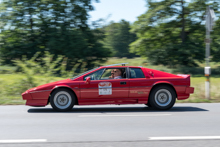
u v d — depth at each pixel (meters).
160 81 8.24
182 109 8.48
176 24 36.16
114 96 8.12
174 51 35.47
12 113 7.76
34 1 33.34
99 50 34.34
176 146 4.40
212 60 36.53
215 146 4.40
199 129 5.65
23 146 4.41
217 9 34.34
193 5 34.59
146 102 8.25
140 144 4.52
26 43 33.03
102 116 7.22
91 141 4.71
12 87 12.16
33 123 6.32
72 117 7.08
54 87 8.00
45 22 33.44
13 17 33.19
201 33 35.97
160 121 6.52
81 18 33.97
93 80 8.12
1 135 5.17
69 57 32.19
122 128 5.76
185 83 8.29
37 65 12.55
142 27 35.16
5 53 33.19
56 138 4.92
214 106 9.15
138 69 8.41
